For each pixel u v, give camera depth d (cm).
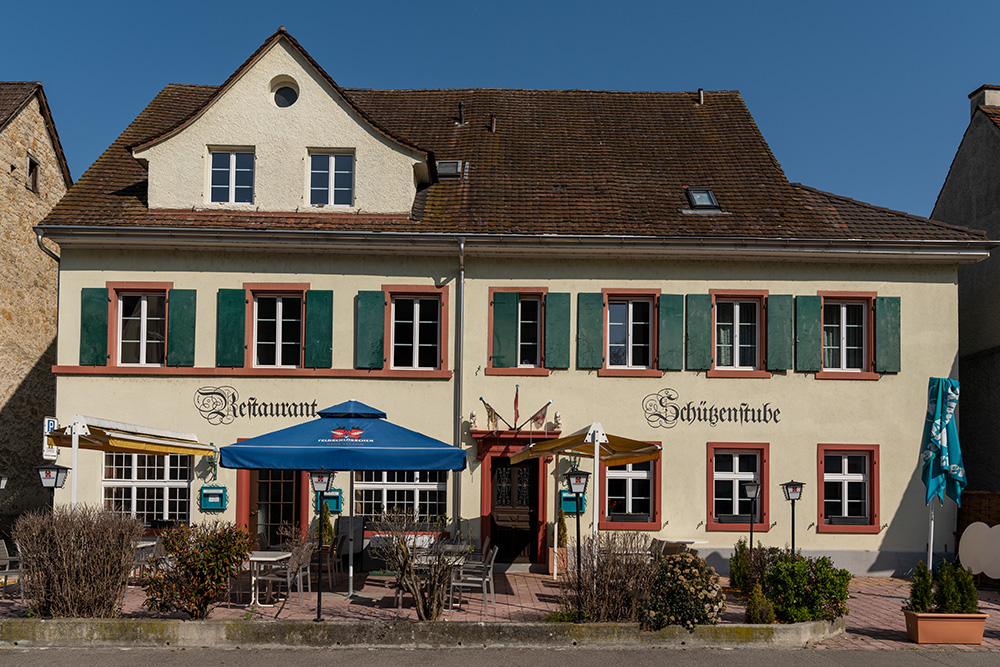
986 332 1584
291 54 1456
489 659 839
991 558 1233
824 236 1403
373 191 1438
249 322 1405
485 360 1407
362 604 1051
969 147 1752
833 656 864
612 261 1427
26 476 1677
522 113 1861
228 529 955
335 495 1380
